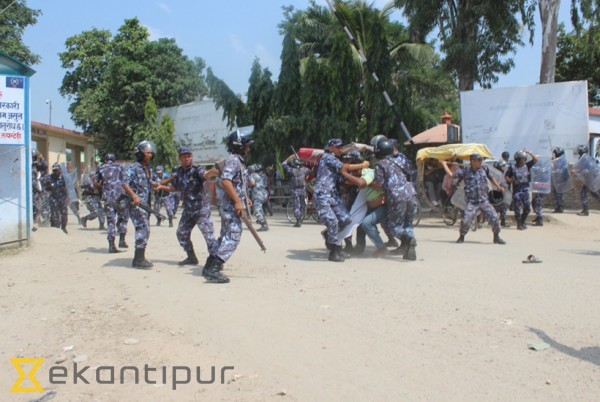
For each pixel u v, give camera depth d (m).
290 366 3.99
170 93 33.12
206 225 7.88
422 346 4.30
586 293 5.82
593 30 20.12
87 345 4.68
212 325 5.03
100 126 34.53
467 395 3.40
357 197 8.61
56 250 10.12
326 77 21.33
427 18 23.00
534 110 17.09
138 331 5.00
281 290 6.32
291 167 14.98
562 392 3.40
